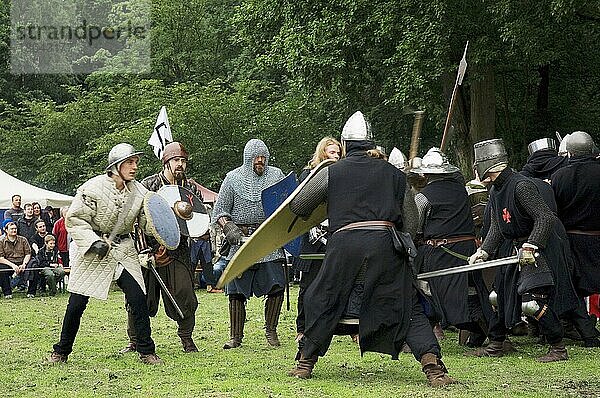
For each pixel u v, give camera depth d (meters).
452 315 11.32
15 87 59.72
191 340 11.87
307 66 32.16
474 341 12.05
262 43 36.28
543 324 10.63
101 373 9.91
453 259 11.38
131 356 11.30
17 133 50.59
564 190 11.98
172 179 11.95
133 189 10.69
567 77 37.78
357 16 30.98
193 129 42.56
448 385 8.69
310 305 8.93
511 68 34.81
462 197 11.59
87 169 47.69
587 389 8.62
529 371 9.88
